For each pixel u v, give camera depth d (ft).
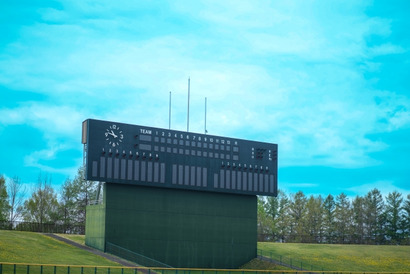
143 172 233.35
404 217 449.89
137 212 234.58
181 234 243.81
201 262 247.29
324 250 307.37
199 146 249.55
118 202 231.09
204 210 251.60
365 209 458.50
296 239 417.49
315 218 434.30
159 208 239.91
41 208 365.20
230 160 256.93
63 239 246.68
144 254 233.55
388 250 318.65
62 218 366.43
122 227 230.68
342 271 264.31
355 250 312.91
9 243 218.59
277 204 452.76
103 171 224.33
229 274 213.25
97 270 195.00
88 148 222.28
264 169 265.95
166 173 238.89
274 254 287.48
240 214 262.06
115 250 227.81
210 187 249.75
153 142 237.86
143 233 234.58
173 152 241.96
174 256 240.53
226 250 255.29
